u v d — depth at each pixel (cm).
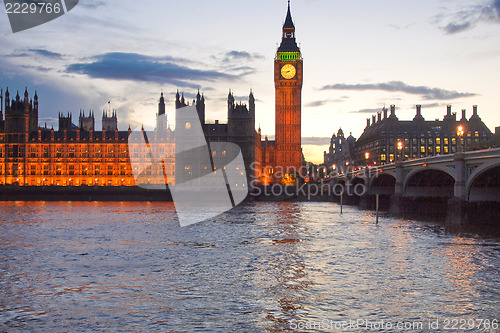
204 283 4331
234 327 3225
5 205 16550
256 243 6750
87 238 7356
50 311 3544
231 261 5362
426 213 11406
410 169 11056
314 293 3984
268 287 4184
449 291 4022
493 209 8188
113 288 4169
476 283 4278
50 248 6334
